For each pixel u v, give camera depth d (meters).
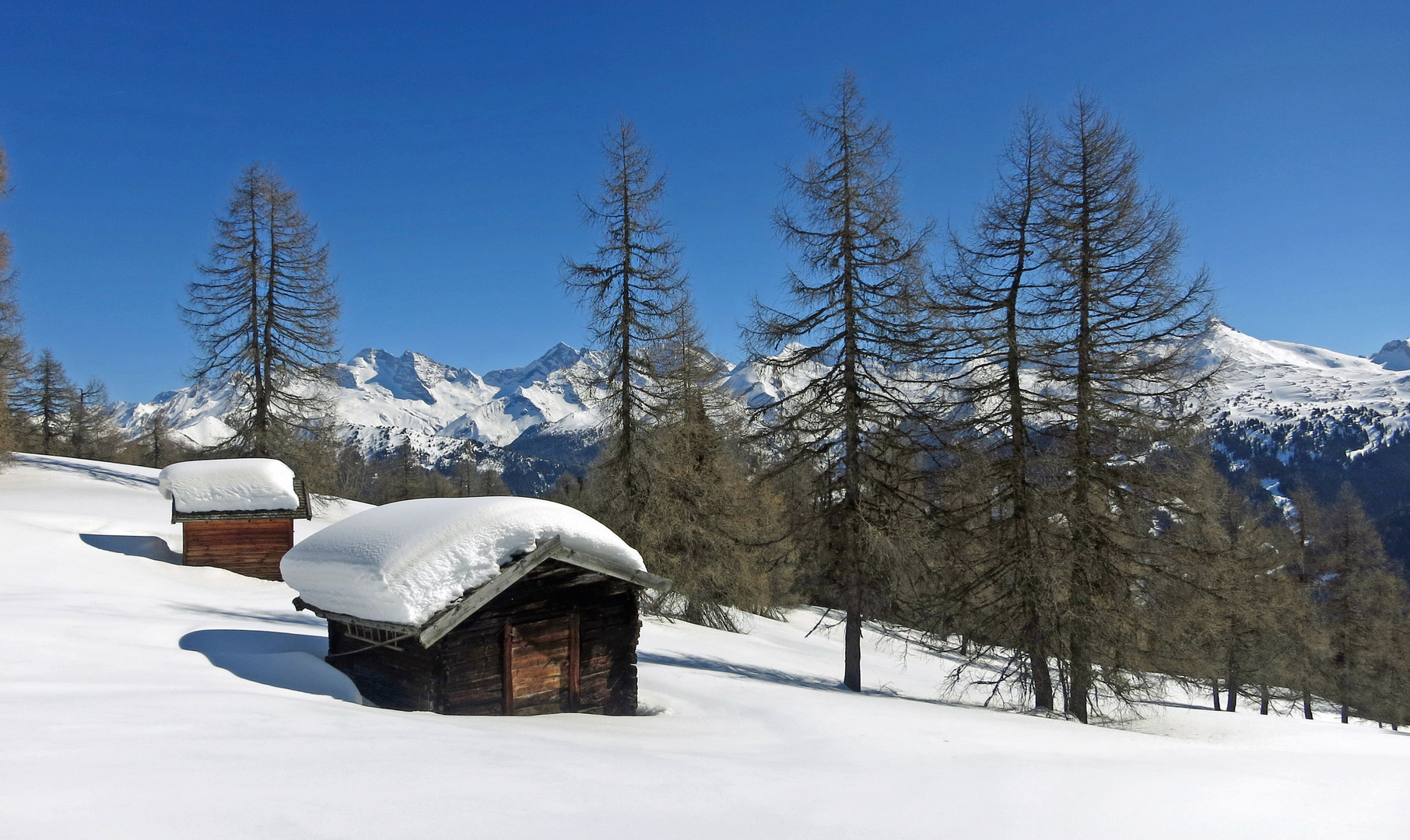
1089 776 6.67
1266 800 6.11
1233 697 30.58
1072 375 15.20
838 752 7.41
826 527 16.25
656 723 8.91
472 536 8.49
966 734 9.38
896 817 4.81
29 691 6.07
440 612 8.12
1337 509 34.94
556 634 9.35
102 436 69.69
